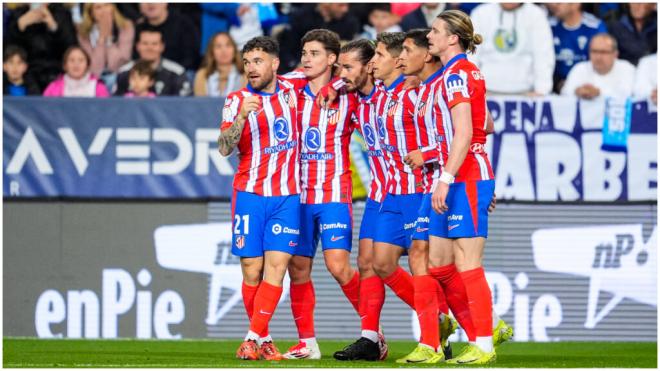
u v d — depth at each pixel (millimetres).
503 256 33250
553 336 33188
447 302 22469
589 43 36531
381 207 23266
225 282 33375
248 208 23203
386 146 23094
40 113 33750
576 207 33344
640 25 36719
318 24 37031
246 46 22984
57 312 33500
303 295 24500
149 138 33656
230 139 22188
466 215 20703
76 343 30828
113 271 33531
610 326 33219
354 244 32812
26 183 33688
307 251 24219
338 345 31109
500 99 33375
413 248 22062
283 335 32781
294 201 23172
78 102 33750
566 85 36125
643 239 33281
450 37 20750
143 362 22312
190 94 36500
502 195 33312
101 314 33469
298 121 23781
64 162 33719
